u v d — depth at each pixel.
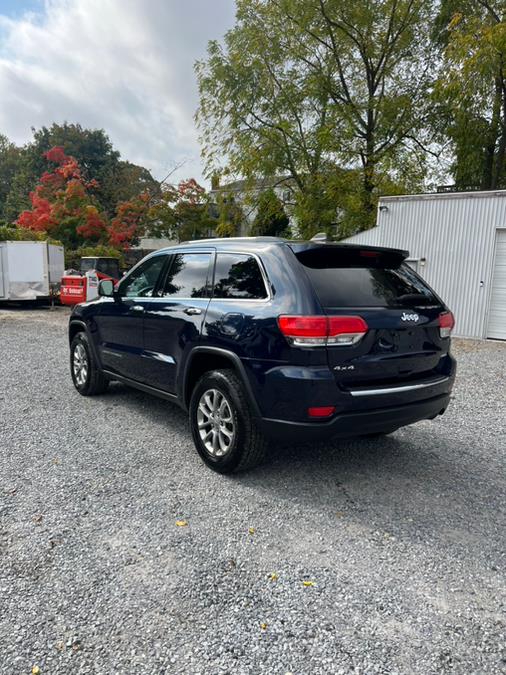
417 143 20.86
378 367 3.38
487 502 3.48
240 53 19.98
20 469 3.89
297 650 2.08
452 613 2.33
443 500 3.49
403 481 3.80
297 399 3.20
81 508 3.27
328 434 3.26
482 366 8.80
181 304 4.26
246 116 20.86
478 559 2.78
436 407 3.79
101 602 2.35
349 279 3.51
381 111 20.38
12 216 48.88
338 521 3.17
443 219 12.90
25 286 18.22
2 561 2.66
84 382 6.07
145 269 5.05
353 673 1.96
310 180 20.39
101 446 4.43
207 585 2.50
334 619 2.27
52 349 9.75
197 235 32.31
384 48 20.66
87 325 5.87
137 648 2.07
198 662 2.01
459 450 4.51
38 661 1.99
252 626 2.22
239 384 3.62
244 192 21.28
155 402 5.90
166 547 2.83
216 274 4.05
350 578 2.58
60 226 29.36
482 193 12.26
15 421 5.12
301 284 3.32
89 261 20.22
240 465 3.69
